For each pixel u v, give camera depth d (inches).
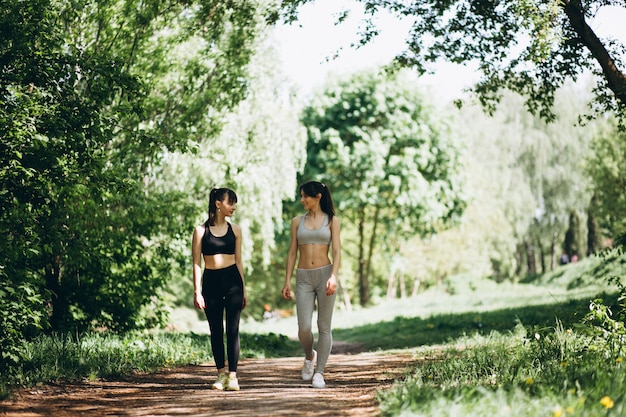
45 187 330.6
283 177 856.9
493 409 175.0
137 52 529.7
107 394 269.3
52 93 332.8
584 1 478.9
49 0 335.6
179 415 219.3
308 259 305.6
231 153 743.1
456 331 664.4
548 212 1984.5
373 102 1478.8
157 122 574.2
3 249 308.2
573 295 983.6
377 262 2201.0
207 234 292.5
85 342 397.7
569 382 205.6
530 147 1931.6
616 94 461.1
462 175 1535.4
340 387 291.9
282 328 1167.6
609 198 1246.3
